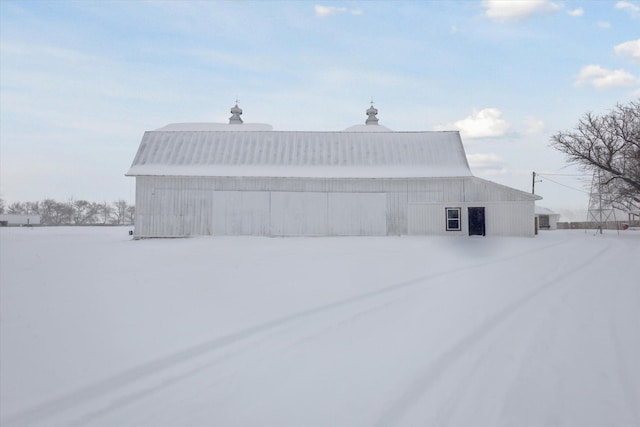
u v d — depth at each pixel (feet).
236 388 15.42
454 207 85.30
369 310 25.90
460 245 65.67
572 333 21.08
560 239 82.33
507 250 59.36
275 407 14.03
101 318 23.08
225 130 108.17
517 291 31.14
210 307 26.07
